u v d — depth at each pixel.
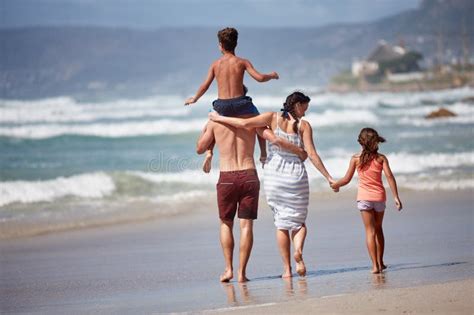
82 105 144.38
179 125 89.75
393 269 21.34
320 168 20.77
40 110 127.62
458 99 153.88
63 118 112.75
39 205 40.47
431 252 24.45
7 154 70.38
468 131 78.19
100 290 21.09
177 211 38.34
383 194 21.02
